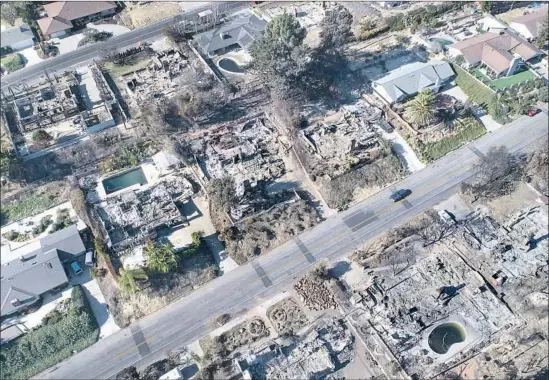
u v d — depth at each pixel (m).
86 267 103.88
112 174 119.75
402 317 93.94
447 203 112.12
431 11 156.75
